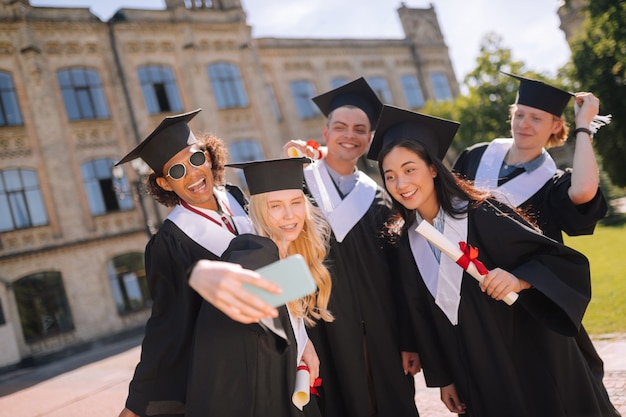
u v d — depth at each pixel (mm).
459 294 2977
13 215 18156
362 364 3523
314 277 2906
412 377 3697
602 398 2930
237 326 2395
